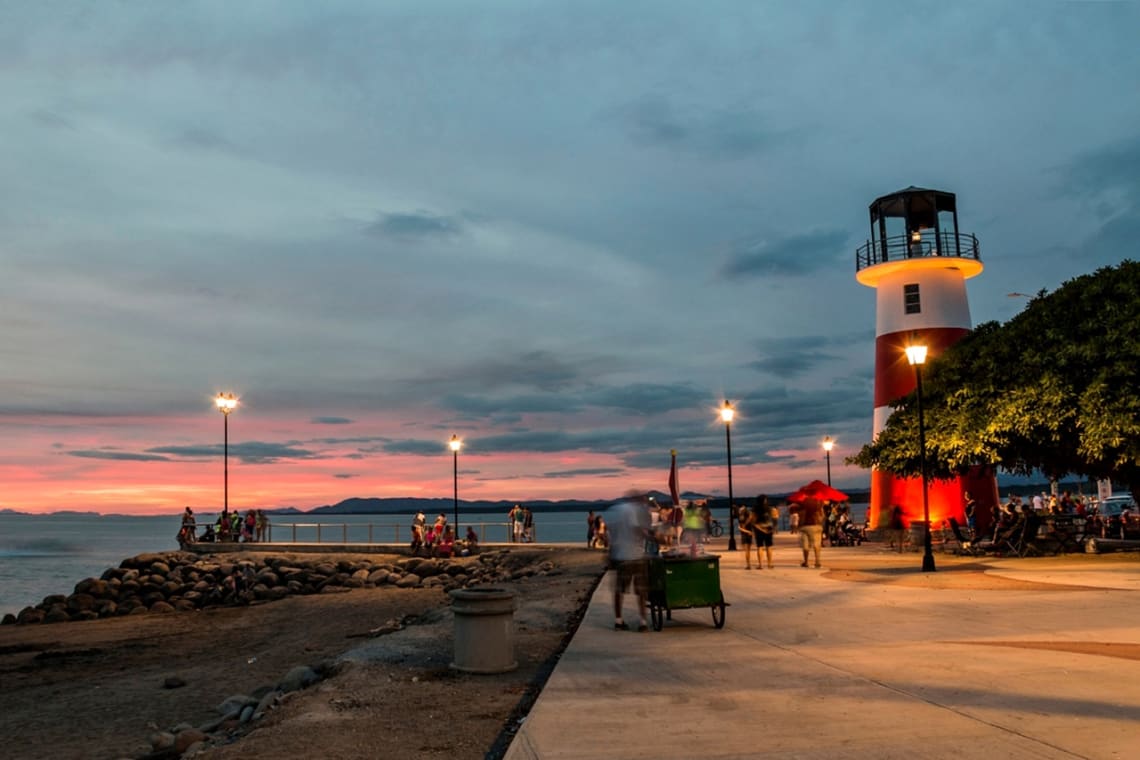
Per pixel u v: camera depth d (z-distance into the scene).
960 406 30.67
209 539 54.03
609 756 7.06
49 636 32.19
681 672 10.48
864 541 39.38
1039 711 8.16
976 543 31.14
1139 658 10.77
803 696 9.02
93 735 15.02
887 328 43.81
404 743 7.95
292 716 9.06
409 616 26.30
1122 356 26.30
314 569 44.88
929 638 12.62
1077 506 39.97
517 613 17.75
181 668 22.70
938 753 6.89
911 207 43.44
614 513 14.41
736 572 24.22
